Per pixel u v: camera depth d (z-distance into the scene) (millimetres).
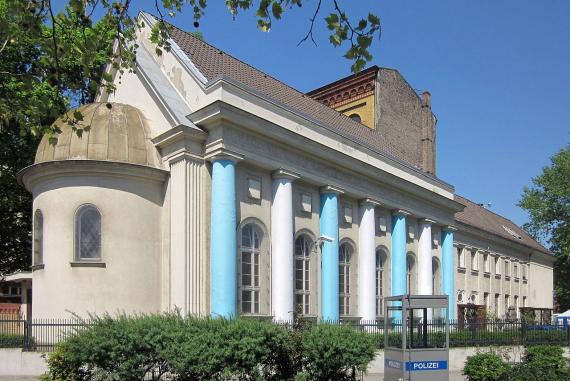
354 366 14508
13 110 11523
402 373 16047
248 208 22266
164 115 21656
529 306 52844
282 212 23141
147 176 20688
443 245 36906
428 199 33469
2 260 30188
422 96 45094
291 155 23891
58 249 19891
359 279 27859
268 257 22812
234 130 21219
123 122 21234
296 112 24672
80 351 12367
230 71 26844
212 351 12492
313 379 14258
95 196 20000
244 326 13320
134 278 20016
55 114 11523
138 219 20422
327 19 8344
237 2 9172
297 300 24234
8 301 45031
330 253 25516
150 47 24641
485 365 16625
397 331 20891
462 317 38656
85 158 20109
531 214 53219
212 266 20422
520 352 25672
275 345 13742
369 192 28625
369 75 40531
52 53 10547
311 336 14305
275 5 8633
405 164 32000
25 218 29141
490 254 46375
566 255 54281
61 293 19594
